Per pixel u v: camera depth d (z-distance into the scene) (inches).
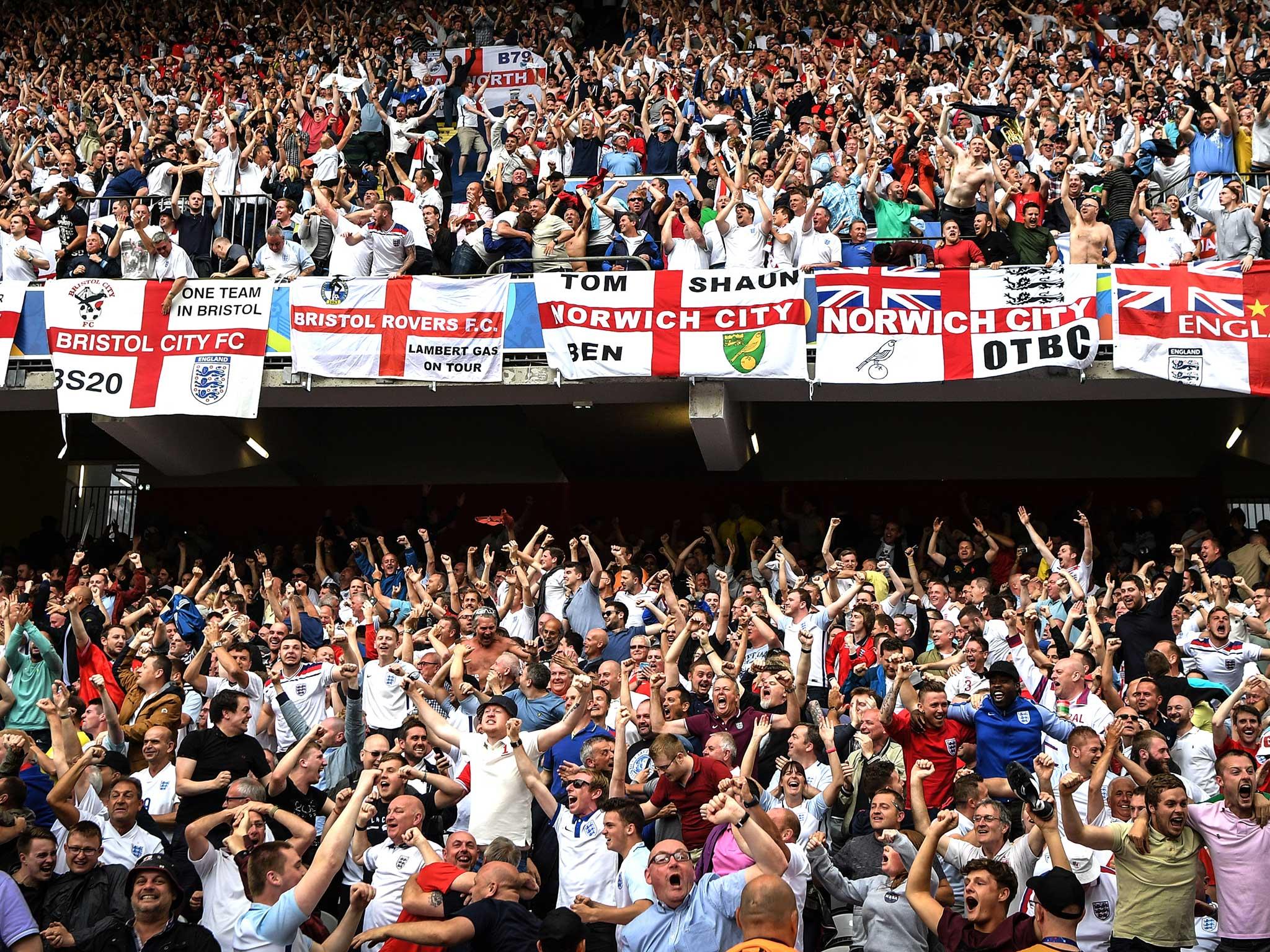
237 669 437.7
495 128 877.2
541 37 1079.0
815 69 954.1
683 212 649.6
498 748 364.8
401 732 398.0
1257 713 373.7
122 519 853.2
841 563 585.9
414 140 893.2
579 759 398.9
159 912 281.9
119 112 964.0
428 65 1077.1
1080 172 757.9
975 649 441.1
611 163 857.5
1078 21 1017.5
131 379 636.7
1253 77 858.1
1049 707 408.5
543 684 421.1
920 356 604.4
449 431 856.3
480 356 629.6
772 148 811.4
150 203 716.7
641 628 531.5
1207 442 794.2
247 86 989.2
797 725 389.7
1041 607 522.9
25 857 303.1
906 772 380.2
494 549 745.0
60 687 359.6
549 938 269.4
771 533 717.3
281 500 836.0
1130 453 804.6
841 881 314.3
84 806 351.9
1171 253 636.7
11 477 862.5
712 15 1058.7
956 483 804.0
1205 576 496.4
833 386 636.1
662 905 286.8
